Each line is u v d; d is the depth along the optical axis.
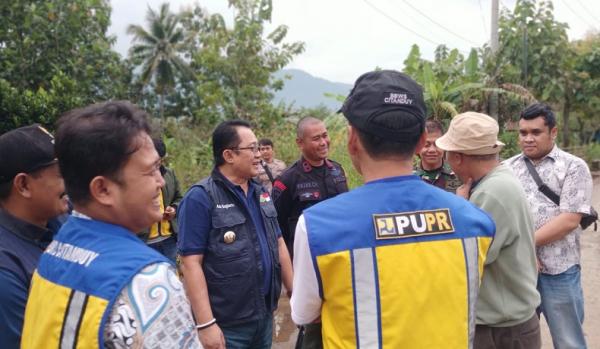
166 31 29.70
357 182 8.00
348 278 1.41
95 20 15.20
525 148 3.36
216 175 2.79
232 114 14.76
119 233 1.26
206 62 15.24
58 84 10.29
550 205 3.25
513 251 2.30
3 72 12.85
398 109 1.47
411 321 1.41
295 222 4.04
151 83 30.42
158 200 1.33
